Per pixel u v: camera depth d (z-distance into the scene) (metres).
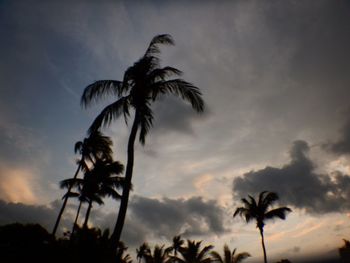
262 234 24.92
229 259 26.34
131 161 8.14
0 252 12.86
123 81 9.70
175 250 37.41
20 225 15.22
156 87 9.18
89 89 9.45
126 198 7.52
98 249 11.26
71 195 24.41
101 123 8.98
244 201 27.22
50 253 12.44
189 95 9.28
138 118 8.92
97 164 25.09
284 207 25.33
